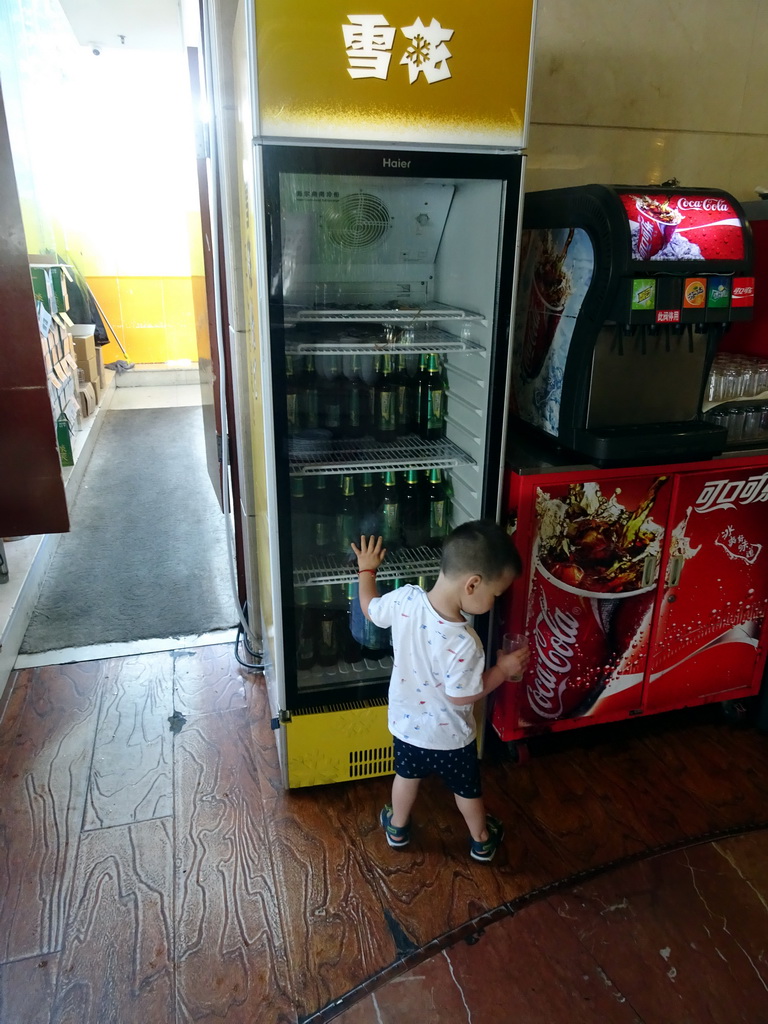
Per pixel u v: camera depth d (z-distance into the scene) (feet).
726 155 7.93
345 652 6.83
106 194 22.53
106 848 5.88
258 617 8.30
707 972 4.93
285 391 5.25
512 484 5.95
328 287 6.25
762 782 6.68
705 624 6.84
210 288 8.40
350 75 4.69
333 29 4.57
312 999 4.74
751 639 7.06
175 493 13.98
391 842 5.90
